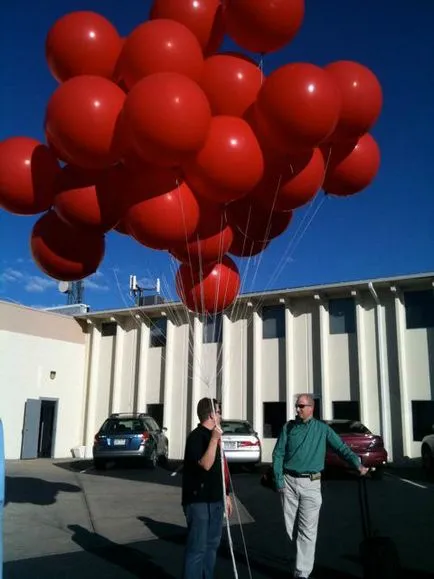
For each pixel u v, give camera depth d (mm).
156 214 4793
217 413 4957
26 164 5156
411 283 17953
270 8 4707
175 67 4562
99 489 12062
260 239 6047
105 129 4473
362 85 5023
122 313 23297
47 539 7254
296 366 19562
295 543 5371
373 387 18125
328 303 19547
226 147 4523
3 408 20359
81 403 23609
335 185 5762
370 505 9922
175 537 7453
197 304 6082
